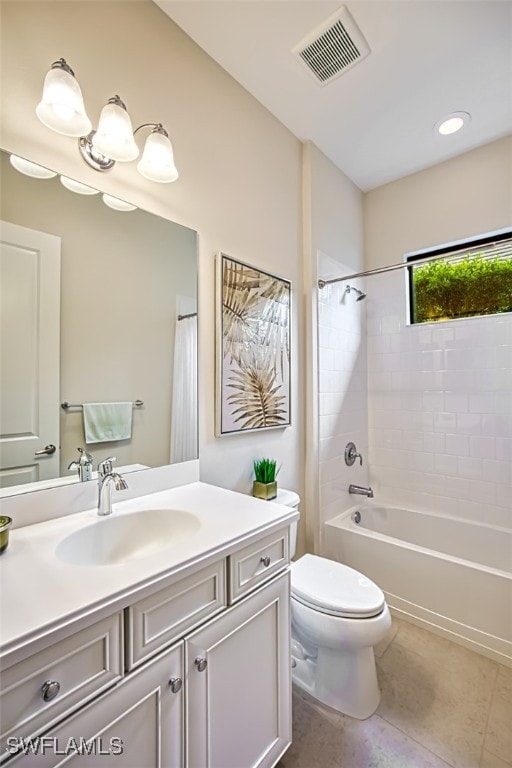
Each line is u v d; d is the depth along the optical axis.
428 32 1.47
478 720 1.30
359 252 2.64
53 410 1.09
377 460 2.67
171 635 0.78
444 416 2.38
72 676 0.62
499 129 2.07
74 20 1.13
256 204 1.80
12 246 1.02
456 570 1.73
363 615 1.28
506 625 1.59
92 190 1.18
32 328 1.05
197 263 1.50
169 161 1.21
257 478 1.71
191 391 1.47
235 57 1.57
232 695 0.93
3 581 0.71
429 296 2.49
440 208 2.39
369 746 1.21
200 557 0.83
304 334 2.13
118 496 1.22
